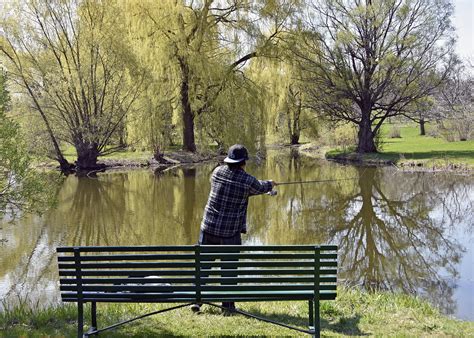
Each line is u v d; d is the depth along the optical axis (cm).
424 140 4366
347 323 528
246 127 2784
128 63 2531
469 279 893
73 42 2564
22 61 2498
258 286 442
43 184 924
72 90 2552
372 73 3131
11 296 827
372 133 3275
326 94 3189
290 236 1290
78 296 448
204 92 2848
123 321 516
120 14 2598
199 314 547
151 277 483
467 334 506
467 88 4416
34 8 2453
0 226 1414
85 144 2669
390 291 806
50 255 1109
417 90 3111
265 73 3119
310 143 4638
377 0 2956
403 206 1670
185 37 2788
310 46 3039
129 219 1504
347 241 1230
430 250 1125
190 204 1748
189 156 3061
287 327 467
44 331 505
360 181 2227
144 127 2725
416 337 481
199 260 439
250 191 512
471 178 2212
